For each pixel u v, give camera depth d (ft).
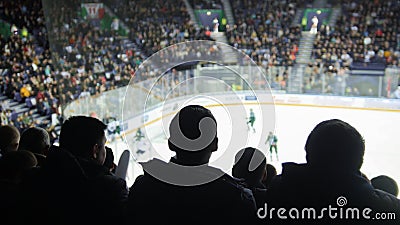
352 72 56.80
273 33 65.82
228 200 5.37
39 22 59.21
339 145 5.70
